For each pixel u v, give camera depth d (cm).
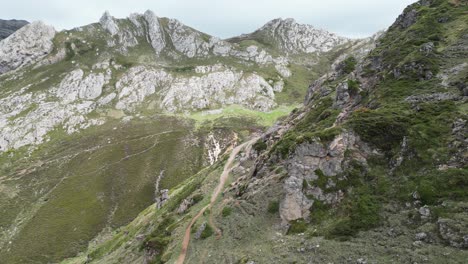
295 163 4422
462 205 2992
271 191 4906
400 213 3300
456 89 4431
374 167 3991
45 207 14738
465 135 3606
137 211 14450
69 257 11769
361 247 3153
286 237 3888
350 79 6706
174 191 10962
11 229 13625
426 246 2836
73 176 17350
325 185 4103
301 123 7031
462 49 5338
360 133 4328
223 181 7556
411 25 7656
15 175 18188
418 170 3603
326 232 3575
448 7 7156
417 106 4394
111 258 8088
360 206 3578
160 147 19850
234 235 4603
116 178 16838
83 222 13612
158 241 5731
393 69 5659
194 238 5134
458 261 2573
